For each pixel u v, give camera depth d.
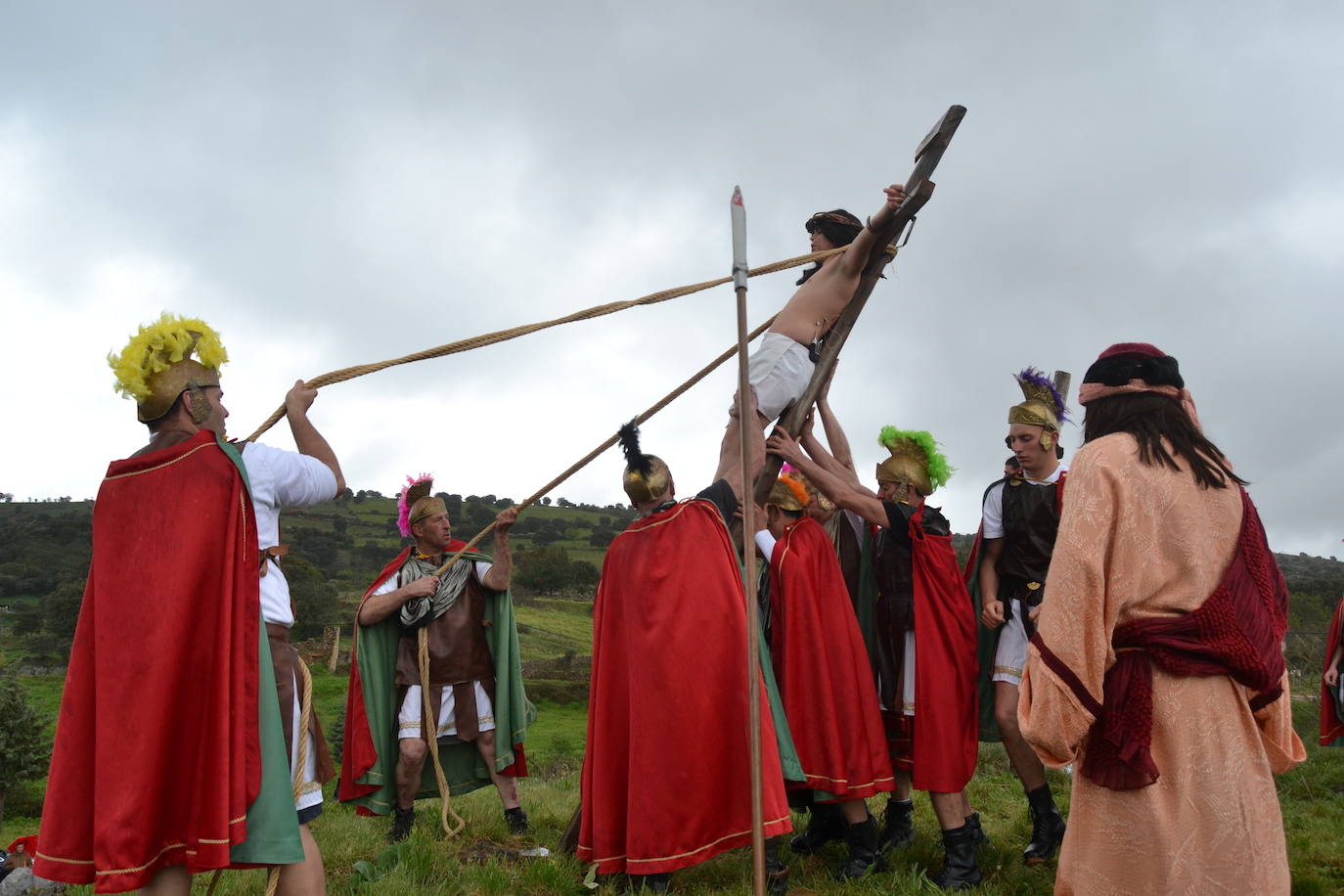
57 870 3.48
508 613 7.18
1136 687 3.06
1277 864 3.00
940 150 5.12
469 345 5.00
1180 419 3.32
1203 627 3.07
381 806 6.85
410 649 6.95
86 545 128.50
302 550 120.62
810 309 5.61
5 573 112.69
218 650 3.59
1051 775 8.30
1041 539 5.56
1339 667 9.90
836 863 5.68
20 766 30.41
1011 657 5.60
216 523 3.68
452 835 6.41
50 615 78.62
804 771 5.32
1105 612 3.09
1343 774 8.34
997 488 5.84
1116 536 3.11
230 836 3.47
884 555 5.84
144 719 3.47
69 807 3.53
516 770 6.94
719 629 4.95
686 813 4.77
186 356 3.93
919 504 5.94
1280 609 3.24
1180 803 2.99
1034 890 5.00
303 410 4.54
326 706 42.84
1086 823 3.16
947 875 5.17
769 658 5.30
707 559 5.07
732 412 5.59
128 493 3.70
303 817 3.91
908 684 5.72
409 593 6.83
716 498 5.27
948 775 5.20
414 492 7.52
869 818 5.41
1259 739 3.11
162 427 3.90
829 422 6.67
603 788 5.15
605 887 5.10
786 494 5.97
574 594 103.25
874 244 5.46
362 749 6.82
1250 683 3.08
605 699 5.24
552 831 6.65
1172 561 3.12
